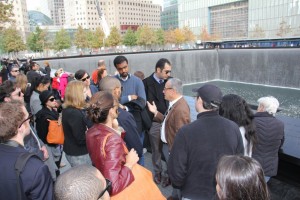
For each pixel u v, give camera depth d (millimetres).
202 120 2340
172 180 2453
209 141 2271
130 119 2969
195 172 2316
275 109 3006
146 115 4027
